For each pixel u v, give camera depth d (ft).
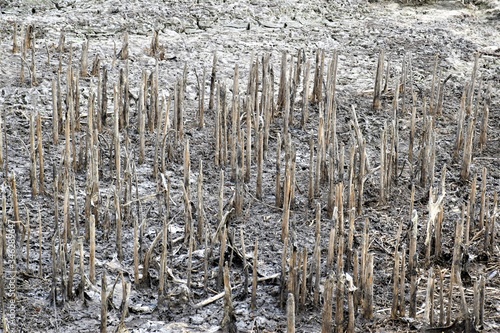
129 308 16.21
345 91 28.63
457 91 29.17
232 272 17.66
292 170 20.16
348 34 35.50
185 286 16.48
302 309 16.29
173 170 22.40
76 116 24.27
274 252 18.51
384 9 40.65
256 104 25.00
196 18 35.70
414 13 40.34
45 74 28.17
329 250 16.97
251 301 16.42
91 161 18.84
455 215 20.35
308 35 34.99
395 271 15.96
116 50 31.04
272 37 34.22
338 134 25.04
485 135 24.35
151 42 30.86
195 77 28.81
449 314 15.60
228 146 23.18
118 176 19.34
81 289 16.35
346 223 19.80
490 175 22.81
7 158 21.04
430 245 18.10
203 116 25.03
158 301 16.30
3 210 17.17
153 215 19.88
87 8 35.99
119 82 24.64
